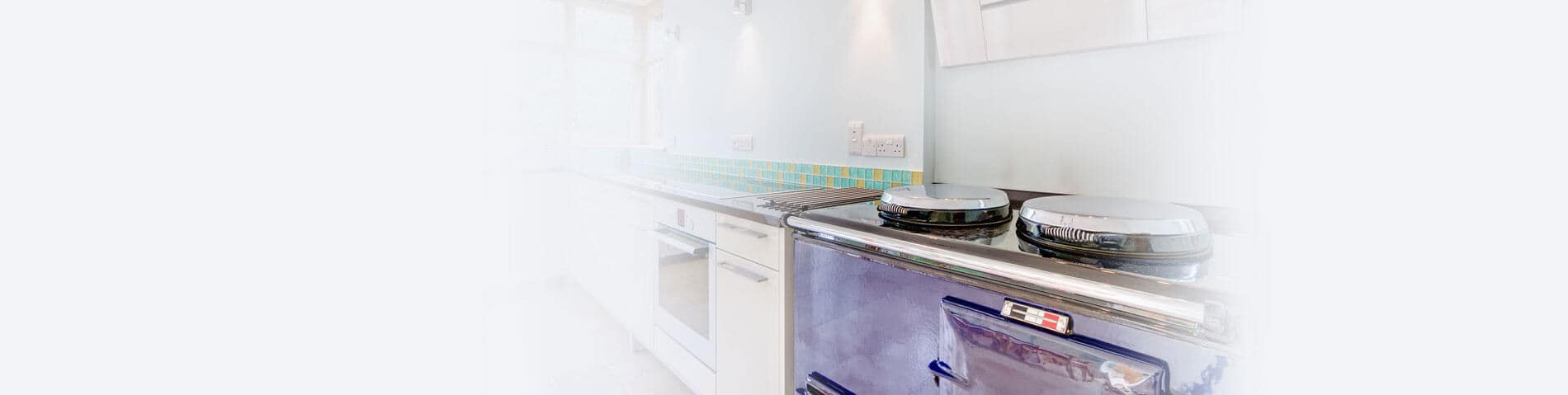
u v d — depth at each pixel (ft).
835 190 6.93
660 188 7.49
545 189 11.21
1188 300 2.80
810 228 4.84
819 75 7.72
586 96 12.53
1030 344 3.30
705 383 6.57
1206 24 4.39
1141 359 2.94
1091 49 5.16
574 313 10.00
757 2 8.78
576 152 12.07
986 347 3.51
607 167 12.03
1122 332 3.04
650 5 13.29
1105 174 5.28
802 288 5.00
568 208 11.37
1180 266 3.14
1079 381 3.11
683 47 10.96
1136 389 2.91
